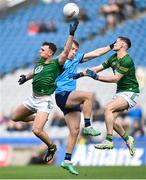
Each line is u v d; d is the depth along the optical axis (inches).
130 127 2069.4
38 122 1045.2
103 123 2190.0
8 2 2906.0
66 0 2915.8
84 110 1082.7
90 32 2731.3
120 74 1098.7
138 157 1846.7
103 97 2440.9
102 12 2810.0
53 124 2246.6
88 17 2797.7
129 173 1416.1
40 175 1365.7
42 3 2938.0
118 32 2719.0
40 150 1937.7
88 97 1084.5
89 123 1079.0
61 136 2050.9
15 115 1092.5
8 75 2578.7
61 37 2753.4
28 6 2928.2
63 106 1107.3
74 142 1121.4
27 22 2861.7
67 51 1032.2
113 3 2819.9
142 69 2455.7
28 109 1072.2
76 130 1119.6
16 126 2214.6
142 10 2805.1
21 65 2628.0
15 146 1959.9
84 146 1871.3
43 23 2827.3
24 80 1101.7
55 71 1048.2
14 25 2861.7
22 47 2741.1
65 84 1110.4
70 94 1095.0
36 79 1050.1
